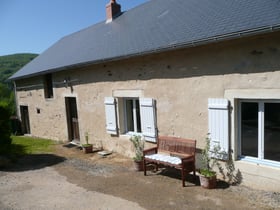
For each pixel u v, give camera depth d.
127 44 7.39
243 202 4.40
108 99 7.95
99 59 7.45
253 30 4.25
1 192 5.45
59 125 11.04
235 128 5.05
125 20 10.21
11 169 7.13
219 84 5.16
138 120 7.49
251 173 4.87
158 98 6.44
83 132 9.48
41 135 12.53
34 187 5.66
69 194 5.18
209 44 5.17
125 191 5.18
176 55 5.87
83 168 6.91
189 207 4.36
